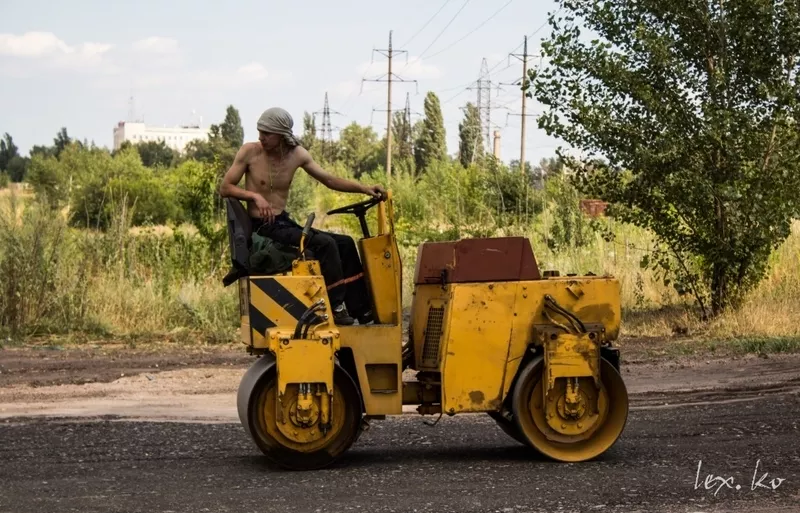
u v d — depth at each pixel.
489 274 7.57
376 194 7.84
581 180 16.39
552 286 7.61
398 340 7.52
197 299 16.64
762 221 15.07
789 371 11.98
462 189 22.52
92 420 9.42
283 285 7.33
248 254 7.61
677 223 15.95
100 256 17.14
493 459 7.73
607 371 7.62
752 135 14.94
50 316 15.95
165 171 40.91
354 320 7.77
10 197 16.78
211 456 7.86
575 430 7.58
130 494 6.57
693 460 7.53
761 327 15.00
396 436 8.80
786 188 15.13
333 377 7.36
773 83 15.31
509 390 7.56
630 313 16.89
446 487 6.74
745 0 15.05
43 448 8.14
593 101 15.79
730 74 15.37
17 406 10.27
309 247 7.58
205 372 12.51
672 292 17.53
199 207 18.61
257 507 6.23
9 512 6.13
